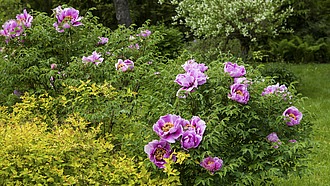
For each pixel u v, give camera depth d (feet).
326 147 14.52
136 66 10.19
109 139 8.30
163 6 47.57
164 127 7.28
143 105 8.90
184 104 7.94
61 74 9.90
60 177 7.05
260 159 7.82
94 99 8.75
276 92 7.93
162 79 8.57
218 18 25.39
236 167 7.72
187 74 7.55
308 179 11.91
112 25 48.16
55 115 9.05
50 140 7.20
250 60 28.07
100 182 7.23
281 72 25.96
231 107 7.32
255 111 7.84
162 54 24.22
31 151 6.91
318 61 43.37
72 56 10.28
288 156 7.63
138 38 11.13
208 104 7.92
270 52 42.83
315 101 23.03
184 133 7.11
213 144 7.34
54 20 10.60
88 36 10.59
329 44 43.88
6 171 6.47
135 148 8.09
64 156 7.23
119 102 8.36
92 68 9.30
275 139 7.68
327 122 17.84
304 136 8.30
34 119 8.15
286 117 7.51
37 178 6.41
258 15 24.82
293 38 45.62
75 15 10.29
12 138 6.77
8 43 10.41
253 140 8.01
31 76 9.86
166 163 7.32
